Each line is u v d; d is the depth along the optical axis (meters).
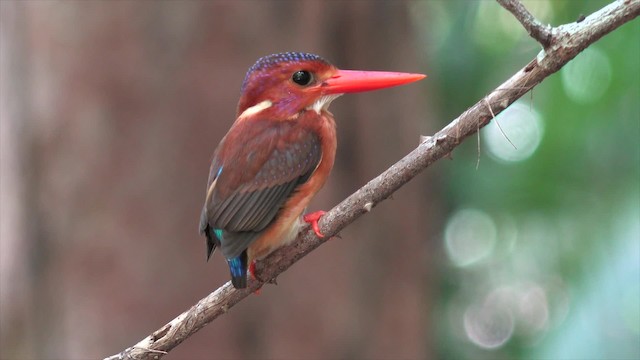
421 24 13.44
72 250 10.51
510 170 11.61
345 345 11.02
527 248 13.30
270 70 6.96
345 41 11.38
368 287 11.44
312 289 10.95
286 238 6.41
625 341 10.05
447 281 14.39
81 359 10.43
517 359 14.25
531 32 5.30
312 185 6.71
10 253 10.80
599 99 10.12
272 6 10.71
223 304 6.12
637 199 10.29
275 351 10.70
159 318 10.36
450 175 12.55
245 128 6.86
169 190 10.41
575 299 10.43
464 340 14.59
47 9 10.59
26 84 10.70
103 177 10.48
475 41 12.87
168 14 10.43
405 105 11.73
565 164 10.74
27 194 10.68
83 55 10.50
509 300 14.39
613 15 5.28
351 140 11.46
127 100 10.45
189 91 10.45
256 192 6.48
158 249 10.38
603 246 10.52
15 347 10.74
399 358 11.58
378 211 11.69
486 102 5.46
